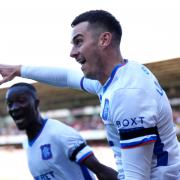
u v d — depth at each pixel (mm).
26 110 5555
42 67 5039
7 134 27000
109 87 3420
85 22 3510
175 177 3395
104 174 5219
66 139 5363
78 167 5520
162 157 3354
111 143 3619
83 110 28906
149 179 3295
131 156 3148
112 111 3260
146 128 3125
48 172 5590
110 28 3486
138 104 3143
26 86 5699
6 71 5188
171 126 3473
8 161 20578
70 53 3590
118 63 3537
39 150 5555
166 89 15805
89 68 3525
